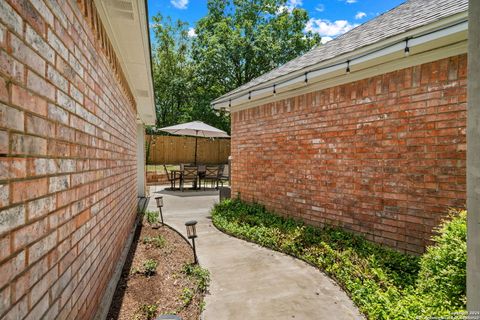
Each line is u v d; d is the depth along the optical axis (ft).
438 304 7.18
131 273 11.80
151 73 16.28
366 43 12.68
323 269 11.73
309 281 10.83
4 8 3.65
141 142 33.06
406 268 10.55
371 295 8.76
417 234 11.59
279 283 10.68
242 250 14.43
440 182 10.95
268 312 8.71
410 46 10.95
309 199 16.38
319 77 14.93
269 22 68.44
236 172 22.70
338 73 14.16
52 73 5.23
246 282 10.78
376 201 13.04
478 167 4.16
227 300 9.46
